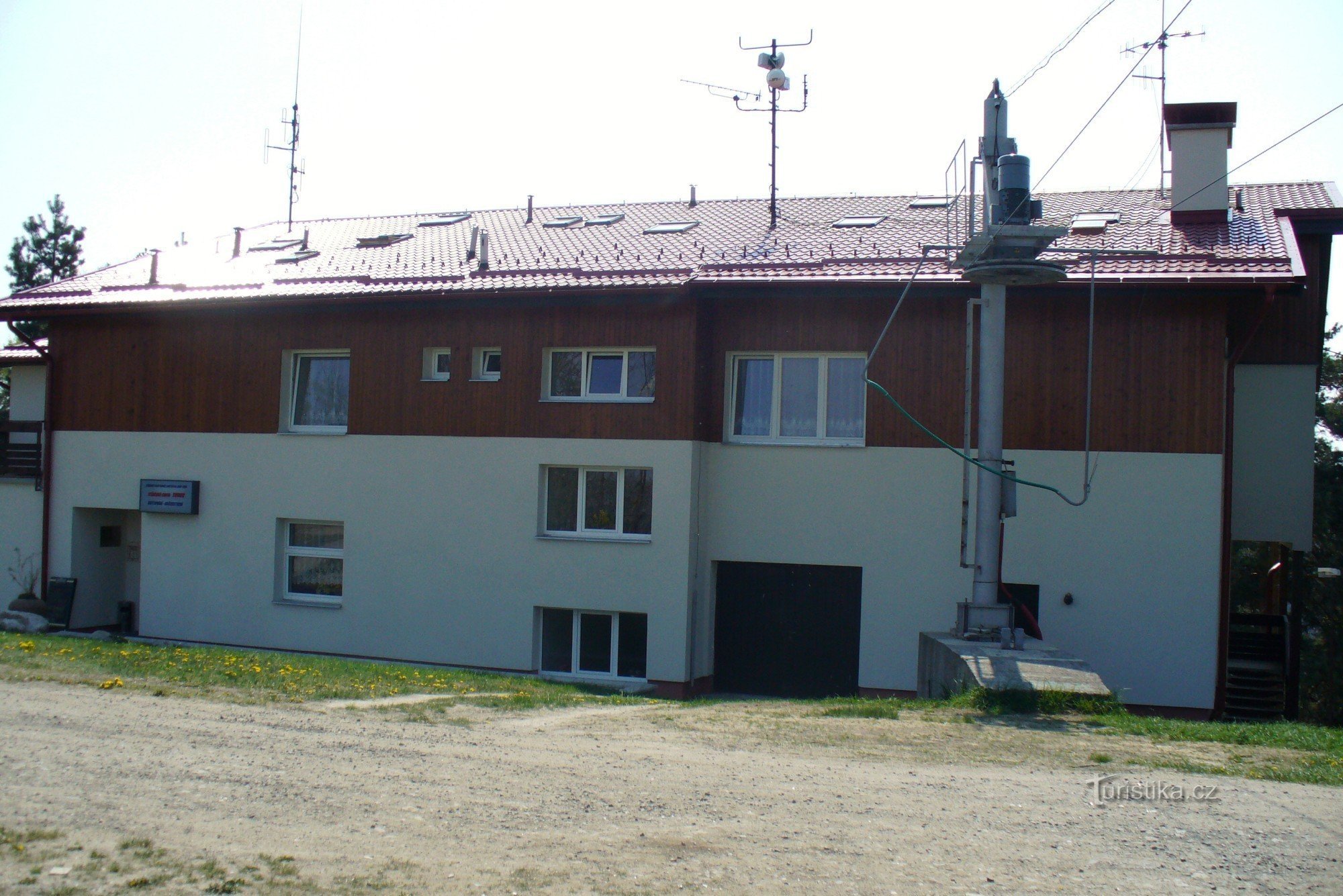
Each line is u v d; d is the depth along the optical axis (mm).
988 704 10250
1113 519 14680
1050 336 14961
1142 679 14531
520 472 16828
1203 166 17078
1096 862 5664
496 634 16859
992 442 12672
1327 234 16766
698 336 16031
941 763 7945
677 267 16422
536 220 22219
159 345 19234
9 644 13617
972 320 14148
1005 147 12555
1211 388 14461
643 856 5613
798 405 16250
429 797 6664
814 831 6094
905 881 5340
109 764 7207
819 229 18688
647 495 16531
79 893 4895
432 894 5031
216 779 6945
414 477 17438
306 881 5148
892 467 15516
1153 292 14359
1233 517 16109
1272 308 16078
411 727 9180
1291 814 6605
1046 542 14867
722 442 16328
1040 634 13047
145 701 9820
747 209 21109
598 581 16344
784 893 5145
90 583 20078
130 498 19312
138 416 19312
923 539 15359
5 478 20375
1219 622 14352
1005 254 12227
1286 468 15961
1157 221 17297
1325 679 30562
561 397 16922
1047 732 9258
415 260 19312
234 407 18656
